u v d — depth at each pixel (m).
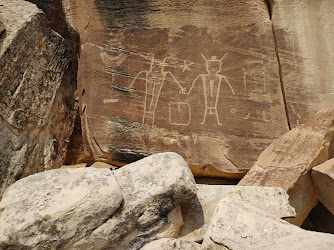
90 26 3.66
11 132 3.10
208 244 2.07
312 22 4.04
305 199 3.36
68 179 2.27
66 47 3.92
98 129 3.49
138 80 3.65
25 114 3.23
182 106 3.67
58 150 3.72
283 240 1.98
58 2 4.34
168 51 3.74
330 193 3.18
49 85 3.61
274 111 3.82
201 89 3.73
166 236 2.28
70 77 4.13
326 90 3.89
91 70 3.59
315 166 3.29
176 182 2.29
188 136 3.61
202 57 3.79
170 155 2.46
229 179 3.83
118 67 3.63
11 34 3.23
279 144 3.48
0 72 3.04
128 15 3.74
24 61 3.31
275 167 3.36
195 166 3.57
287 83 3.88
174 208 2.33
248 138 3.71
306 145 3.35
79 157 4.39
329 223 3.85
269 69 3.91
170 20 3.79
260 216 2.18
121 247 2.18
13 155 3.08
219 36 3.85
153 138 3.55
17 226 2.00
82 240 2.08
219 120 3.69
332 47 4.00
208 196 2.64
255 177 3.36
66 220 2.06
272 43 3.97
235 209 2.20
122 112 3.55
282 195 2.67
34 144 3.36
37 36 3.51
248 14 3.95
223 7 3.90
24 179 2.35
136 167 2.42
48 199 2.13
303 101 3.85
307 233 2.03
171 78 3.70
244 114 3.75
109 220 2.15
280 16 4.02
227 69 3.82
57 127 3.75
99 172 2.32
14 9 3.51
